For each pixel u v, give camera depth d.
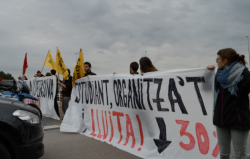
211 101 2.84
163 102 3.45
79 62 5.81
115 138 4.41
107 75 4.64
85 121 5.35
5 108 2.65
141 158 3.57
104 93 4.74
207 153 2.86
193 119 3.04
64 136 5.08
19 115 2.68
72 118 5.57
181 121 3.19
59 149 4.10
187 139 3.10
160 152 3.42
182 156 3.14
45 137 5.00
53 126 6.21
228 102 2.27
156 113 3.55
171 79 3.34
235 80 2.18
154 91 3.59
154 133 3.59
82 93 5.50
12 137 2.54
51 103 7.56
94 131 5.07
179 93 3.22
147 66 3.98
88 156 3.70
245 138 2.23
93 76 5.08
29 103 6.41
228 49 2.35
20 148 2.58
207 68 2.87
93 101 5.10
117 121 4.37
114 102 4.45
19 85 6.52
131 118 4.02
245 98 2.21
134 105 3.94
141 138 3.81
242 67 2.18
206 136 2.88
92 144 4.40
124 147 4.02
